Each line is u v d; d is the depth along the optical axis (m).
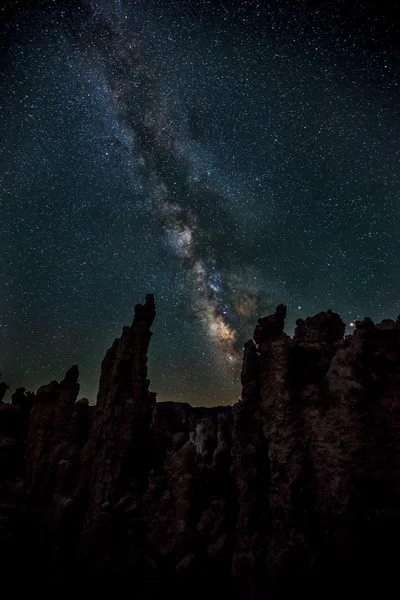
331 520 11.29
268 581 11.96
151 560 15.15
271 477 13.59
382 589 10.35
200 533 15.99
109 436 17.00
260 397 15.52
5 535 16.77
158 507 16.53
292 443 13.10
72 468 17.62
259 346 16.45
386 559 10.46
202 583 14.59
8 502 19.08
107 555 14.54
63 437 20.52
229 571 14.74
